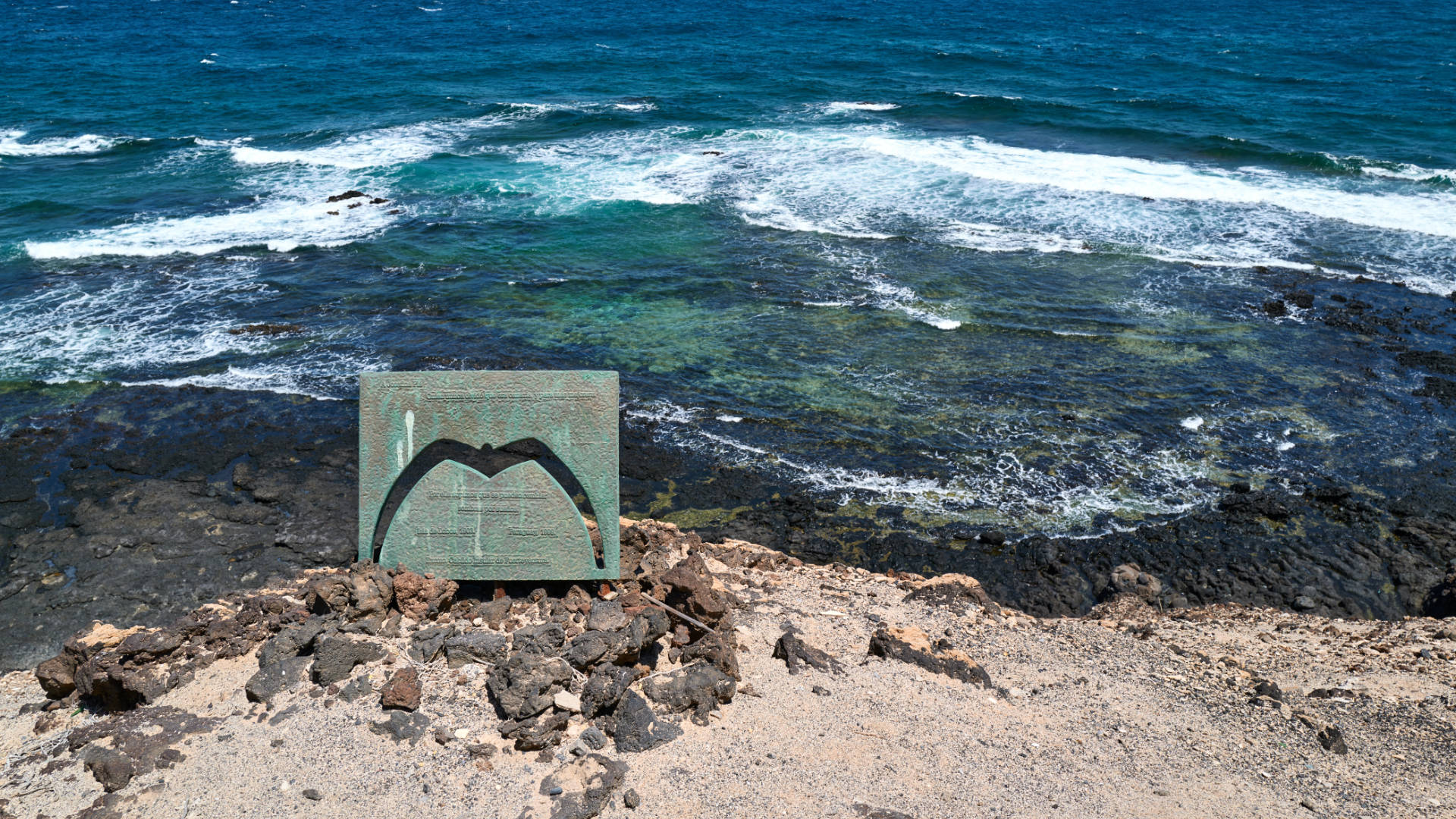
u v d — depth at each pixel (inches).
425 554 285.9
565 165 1189.7
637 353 688.4
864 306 769.6
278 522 486.0
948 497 529.7
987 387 642.8
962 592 381.1
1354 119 1339.8
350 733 231.6
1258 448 575.5
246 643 266.7
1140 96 1505.9
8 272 827.4
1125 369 667.4
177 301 772.6
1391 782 248.7
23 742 241.0
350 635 260.4
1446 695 305.6
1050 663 312.0
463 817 207.3
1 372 645.9
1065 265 858.8
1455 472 552.1
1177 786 236.7
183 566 449.4
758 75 1720.0
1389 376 658.8
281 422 586.2
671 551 358.6
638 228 960.9
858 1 2859.3
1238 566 478.9
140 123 1403.8
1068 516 515.5
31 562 451.2
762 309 766.5
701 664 252.2
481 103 1514.5
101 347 686.5
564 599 283.9
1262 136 1254.3
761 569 379.9
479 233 949.2
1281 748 263.9
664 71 1776.6
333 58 1959.9
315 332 715.4
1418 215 965.2
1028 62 1823.3
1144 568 479.2
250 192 1082.1
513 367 660.7
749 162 1180.5
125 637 272.4
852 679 266.7
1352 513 515.8
